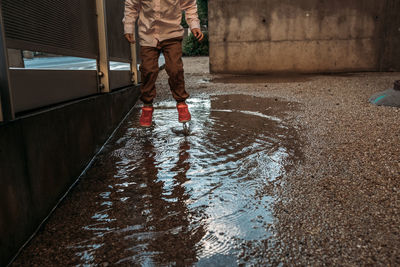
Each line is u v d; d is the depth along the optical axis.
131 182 2.38
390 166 2.47
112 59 4.00
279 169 2.52
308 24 9.59
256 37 9.77
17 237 1.57
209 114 4.47
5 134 1.49
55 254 1.58
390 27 9.63
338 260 1.47
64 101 2.53
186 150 3.00
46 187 1.92
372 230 1.69
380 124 3.63
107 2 3.79
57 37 2.36
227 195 2.13
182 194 2.16
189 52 21.48
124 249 1.61
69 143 2.35
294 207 1.95
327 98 5.48
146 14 3.05
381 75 9.02
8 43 1.66
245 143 3.16
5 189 1.47
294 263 1.47
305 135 3.36
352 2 9.44
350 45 9.73
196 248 1.60
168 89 6.76
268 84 7.51
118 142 3.33
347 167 2.50
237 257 1.53
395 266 1.42
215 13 9.73
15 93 1.81
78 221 1.87
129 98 4.87
